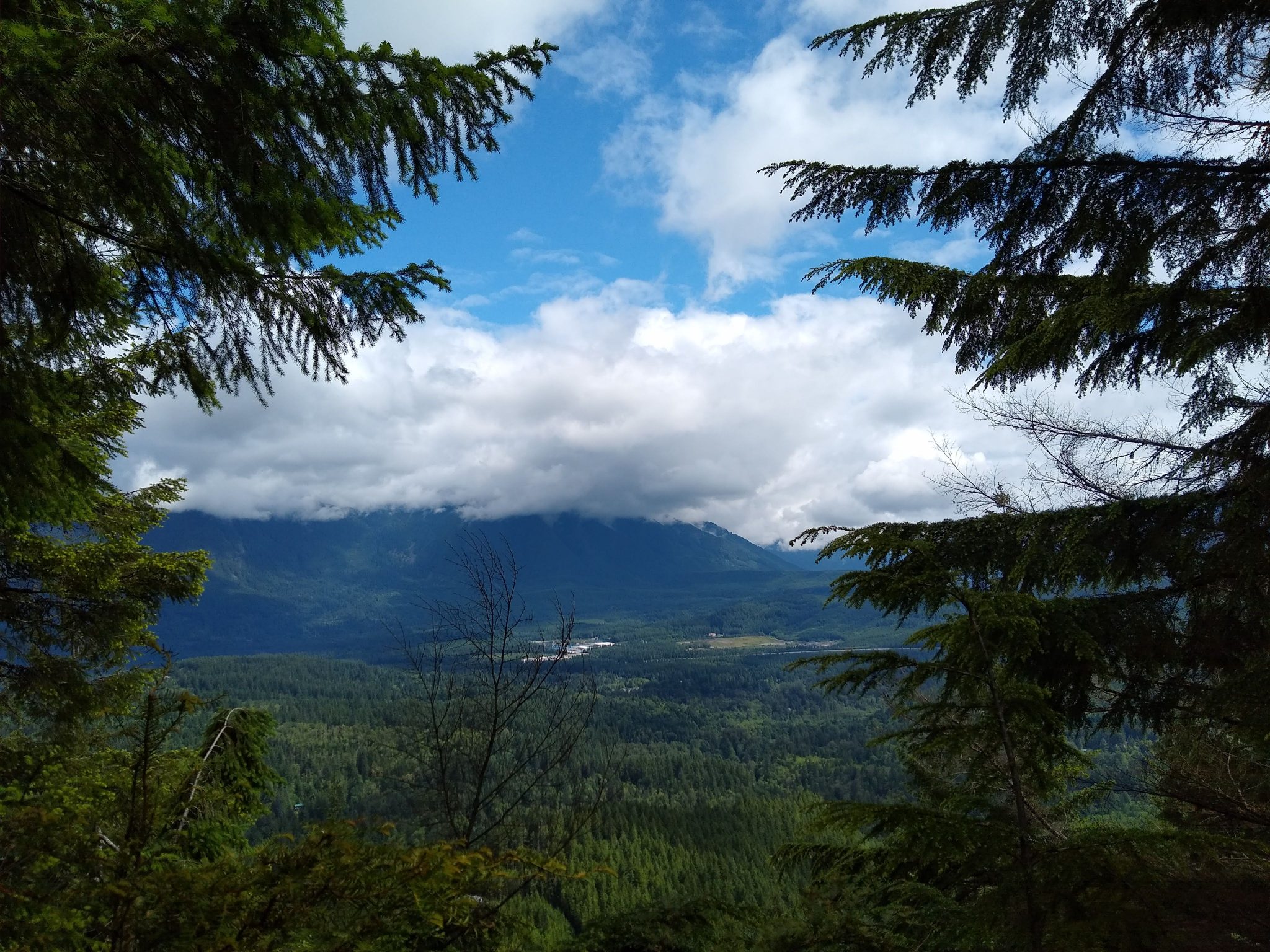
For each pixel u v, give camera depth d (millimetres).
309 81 2762
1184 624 3508
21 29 2115
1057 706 3693
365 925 2033
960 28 3264
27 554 6188
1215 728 3664
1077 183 3059
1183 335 3535
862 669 3172
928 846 2736
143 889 1949
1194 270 3127
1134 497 3727
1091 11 2998
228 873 2104
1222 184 2879
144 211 2957
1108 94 3000
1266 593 3250
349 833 2213
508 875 2350
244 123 2676
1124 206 3002
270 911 2012
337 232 3188
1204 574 3439
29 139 2543
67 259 3039
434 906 2115
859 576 3500
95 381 3445
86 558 6488
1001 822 2887
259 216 3016
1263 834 3736
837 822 3004
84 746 6070
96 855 2059
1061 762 3008
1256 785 4312
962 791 3141
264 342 3514
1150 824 4750
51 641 6430
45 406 3258
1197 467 3557
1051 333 3654
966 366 4441
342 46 2723
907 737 3160
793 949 3158
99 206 2916
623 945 3754
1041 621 3418
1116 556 3703
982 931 2605
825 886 3391
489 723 5484
